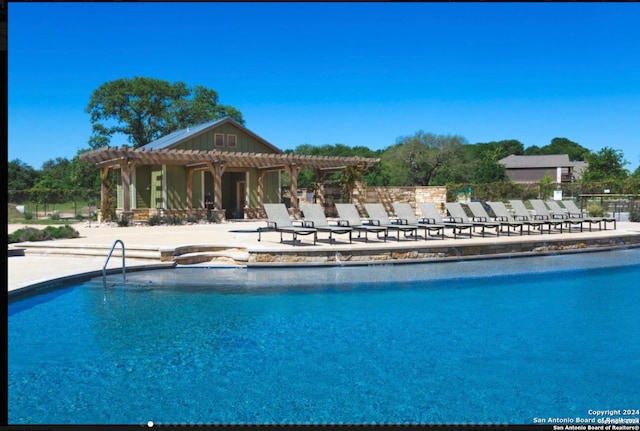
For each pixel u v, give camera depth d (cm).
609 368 509
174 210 2195
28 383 466
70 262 1055
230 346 572
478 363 521
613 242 1416
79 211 3219
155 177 2459
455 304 767
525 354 548
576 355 546
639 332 630
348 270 1033
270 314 707
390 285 891
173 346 570
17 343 577
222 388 457
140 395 443
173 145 2381
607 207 2698
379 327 648
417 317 695
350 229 1224
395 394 446
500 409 418
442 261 1151
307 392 449
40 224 2211
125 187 2080
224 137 2603
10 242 1298
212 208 2438
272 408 418
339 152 6238
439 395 444
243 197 2708
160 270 1025
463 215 1514
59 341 584
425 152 5481
